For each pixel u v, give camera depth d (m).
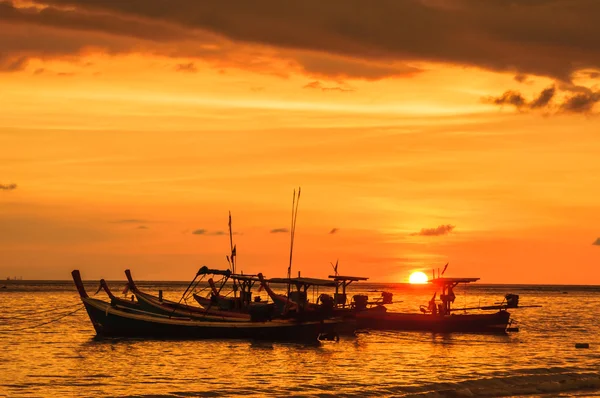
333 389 43.47
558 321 110.00
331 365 54.16
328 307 66.38
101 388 44.03
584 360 58.78
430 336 76.88
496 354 62.56
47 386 44.66
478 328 80.06
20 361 55.19
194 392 42.62
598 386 44.34
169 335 65.75
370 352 62.59
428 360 57.72
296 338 66.25
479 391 42.06
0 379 47.06
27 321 94.12
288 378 47.91
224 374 49.50
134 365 53.28
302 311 66.19
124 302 70.19
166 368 51.97
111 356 57.91
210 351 60.97
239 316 68.44
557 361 57.91
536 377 46.34
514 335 80.88
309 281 69.00
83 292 66.75
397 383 45.56
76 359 56.25
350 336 75.62
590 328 94.62
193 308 70.19
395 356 60.06
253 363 54.75
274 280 69.31
